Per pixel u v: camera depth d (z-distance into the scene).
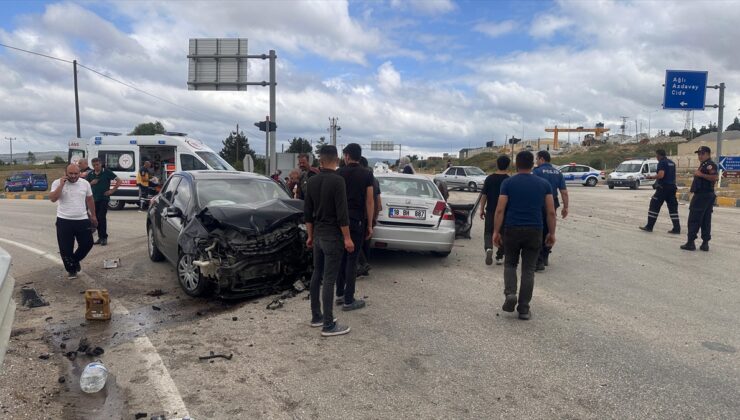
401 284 7.14
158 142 17.66
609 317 5.73
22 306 6.00
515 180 5.55
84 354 4.57
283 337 5.05
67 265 7.34
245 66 18.69
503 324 5.46
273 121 18.72
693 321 5.61
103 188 9.99
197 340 4.96
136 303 6.20
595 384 4.05
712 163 9.62
